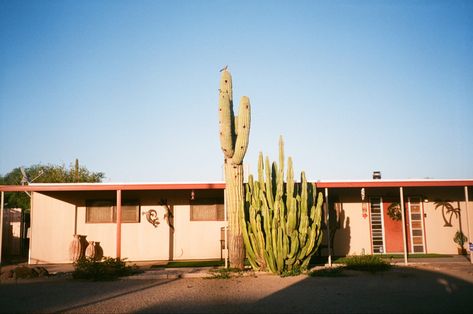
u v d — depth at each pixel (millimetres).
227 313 8727
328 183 15992
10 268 14578
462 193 18906
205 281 12734
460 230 18672
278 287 11562
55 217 17578
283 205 13578
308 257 14008
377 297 10133
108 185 15727
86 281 13016
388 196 18672
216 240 18062
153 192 18188
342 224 18281
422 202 18766
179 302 9812
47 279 13367
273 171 15227
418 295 10312
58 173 37250
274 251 13484
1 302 9953
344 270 14406
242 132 13992
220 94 14102
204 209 18188
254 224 13727
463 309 8805
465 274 13328
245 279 12930
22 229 21922
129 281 12945
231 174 14336
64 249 17453
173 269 14906
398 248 18375
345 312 8703
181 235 18016
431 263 15484
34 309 9219
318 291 10938
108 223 17906
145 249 17875
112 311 8992
